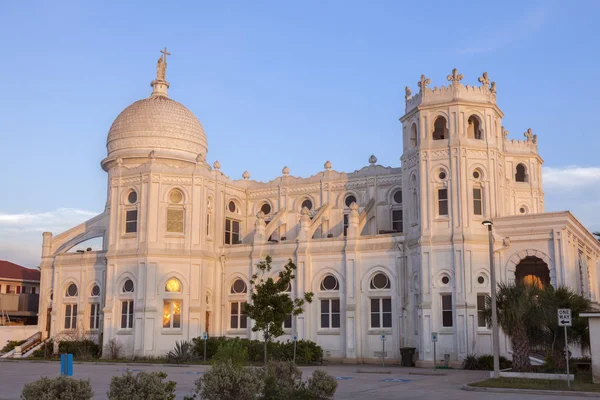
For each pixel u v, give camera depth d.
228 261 58.97
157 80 68.88
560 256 45.50
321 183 61.94
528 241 46.72
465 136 48.78
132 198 57.69
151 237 55.53
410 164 51.50
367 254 52.41
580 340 35.09
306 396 21.66
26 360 55.16
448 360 45.59
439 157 49.03
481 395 26.92
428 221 48.53
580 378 32.62
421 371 41.53
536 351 40.75
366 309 51.81
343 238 53.56
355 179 60.44
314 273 54.28
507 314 34.84
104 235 66.19
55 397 17.59
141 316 54.12
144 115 64.44
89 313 61.59
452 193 48.12
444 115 49.47
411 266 50.16
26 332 64.69
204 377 19.95
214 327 57.47
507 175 60.81
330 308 53.44
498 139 51.16
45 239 66.19
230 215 62.88
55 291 63.47
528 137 62.22
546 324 34.53
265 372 22.31
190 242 56.44
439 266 47.53
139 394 18.16
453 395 26.88
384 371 40.91
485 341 45.94
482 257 47.19
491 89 51.38
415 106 51.19
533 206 60.72
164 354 53.94
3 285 83.25
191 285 55.66
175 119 65.06
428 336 46.84
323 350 52.66
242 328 57.59
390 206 58.28
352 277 52.34
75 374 38.50
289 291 54.88
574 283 47.22
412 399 25.33
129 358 53.41
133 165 63.81
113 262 56.69
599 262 61.31
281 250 55.97
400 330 50.25
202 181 57.72
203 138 67.44
